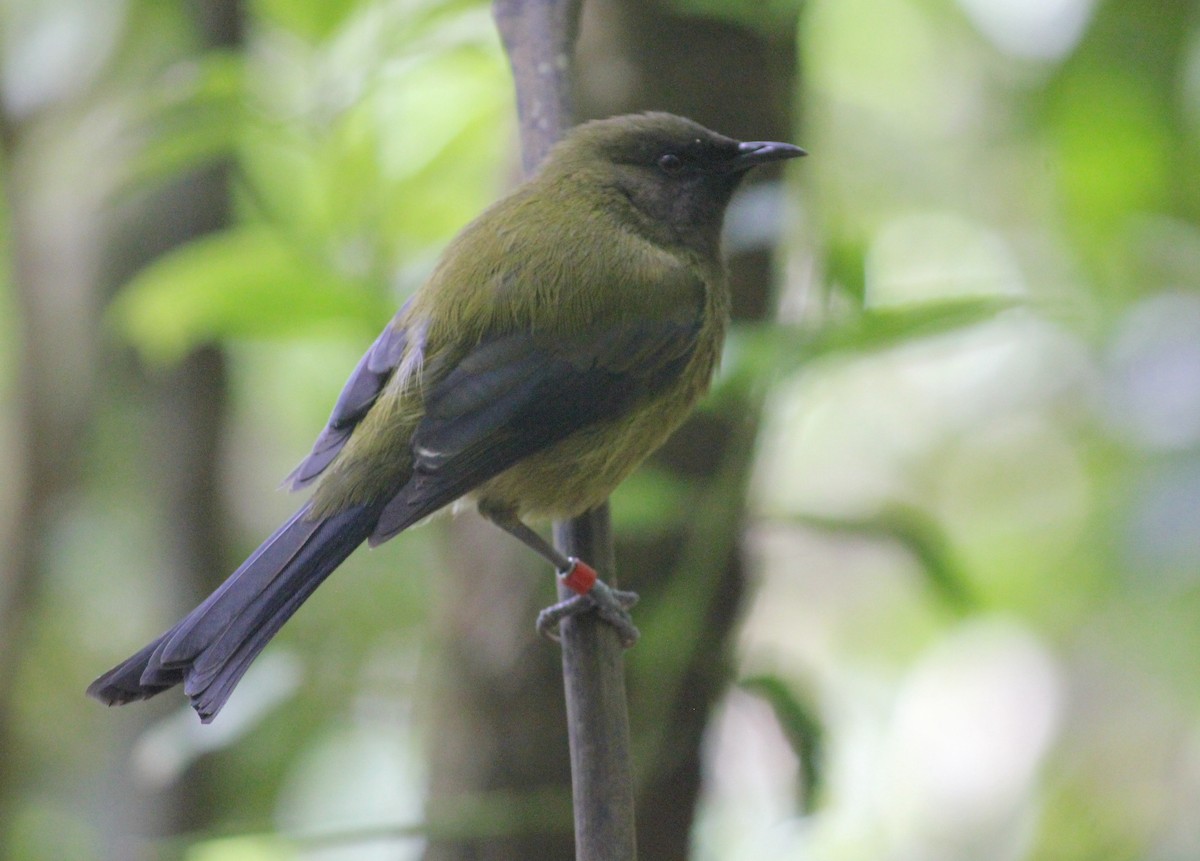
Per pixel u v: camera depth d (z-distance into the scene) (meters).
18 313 14.36
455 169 10.95
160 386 13.66
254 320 9.39
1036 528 15.67
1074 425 15.70
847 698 15.66
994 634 15.49
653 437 8.79
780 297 10.06
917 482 16.16
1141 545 11.35
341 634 13.94
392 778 13.61
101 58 14.04
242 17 12.80
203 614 7.49
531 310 8.41
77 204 14.14
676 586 8.62
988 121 15.27
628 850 7.07
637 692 9.09
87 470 14.98
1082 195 12.58
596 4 9.87
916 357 12.88
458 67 10.52
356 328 9.45
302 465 8.35
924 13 15.22
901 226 15.44
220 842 9.80
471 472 8.12
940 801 15.32
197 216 13.41
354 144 9.80
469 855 9.67
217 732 9.66
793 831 9.59
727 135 9.93
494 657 9.55
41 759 15.62
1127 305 12.22
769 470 10.41
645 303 8.62
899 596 16.11
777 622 16.20
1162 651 12.84
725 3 9.19
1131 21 11.96
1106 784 14.49
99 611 15.57
